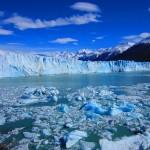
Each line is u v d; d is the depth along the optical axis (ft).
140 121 33.88
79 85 78.84
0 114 38.96
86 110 40.68
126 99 50.52
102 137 28.07
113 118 35.63
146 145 25.17
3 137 28.40
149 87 70.13
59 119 35.60
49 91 60.39
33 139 27.61
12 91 65.57
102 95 56.13
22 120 35.42
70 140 26.04
